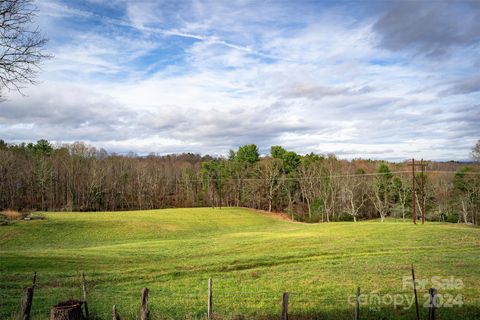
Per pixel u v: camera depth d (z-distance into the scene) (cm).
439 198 9100
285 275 2672
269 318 1692
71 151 13325
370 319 1677
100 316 1669
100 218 7106
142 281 2542
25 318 1283
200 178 12988
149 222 7019
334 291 2202
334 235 4809
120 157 14162
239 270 2912
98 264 3047
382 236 4594
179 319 1673
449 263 2909
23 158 11212
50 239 5312
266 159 12738
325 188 9962
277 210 12088
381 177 9675
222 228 7375
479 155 7656
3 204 10106
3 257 3114
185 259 3394
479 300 1930
